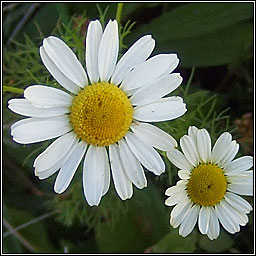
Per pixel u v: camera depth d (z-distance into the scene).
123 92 0.13
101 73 0.13
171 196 0.14
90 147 0.13
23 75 0.18
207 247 0.17
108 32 0.12
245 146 0.17
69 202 0.17
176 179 0.17
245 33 0.17
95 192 0.13
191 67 0.18
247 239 0.18
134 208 0.17
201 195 0.14
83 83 0.13
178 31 0.17
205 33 0.17
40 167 0.13
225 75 0.18
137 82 0.13
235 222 0.14
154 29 0.17
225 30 0.17
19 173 0.18
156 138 0.13
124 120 0.13
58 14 0.18
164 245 0.17
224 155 0.14
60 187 0.13
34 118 0.12
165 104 0.13
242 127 0.17
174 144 0.13
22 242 0.18
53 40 0.12
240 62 0.18
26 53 0.17
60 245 0.18
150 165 0.13
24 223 0.18
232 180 0.14
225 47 0.17
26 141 0.12
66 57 0.12
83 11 0.18
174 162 0.14
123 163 0.13
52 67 0.12
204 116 0.17
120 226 0.18
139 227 0.18
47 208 0.18
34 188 0.18
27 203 0.18
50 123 0.13
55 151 0.13
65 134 0.13
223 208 0.14
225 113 0.18
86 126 0.13
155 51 0.18
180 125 0.16
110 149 0.13
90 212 0.18
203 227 0.14
